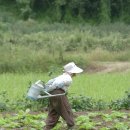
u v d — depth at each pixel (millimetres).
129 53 89438
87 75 64562
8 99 39719
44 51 81938
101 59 86250
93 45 99562
